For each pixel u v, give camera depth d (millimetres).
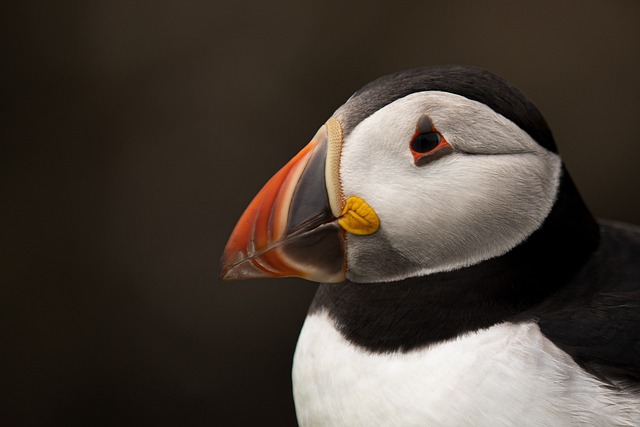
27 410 11461
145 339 11648
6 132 12039
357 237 5051
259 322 11516
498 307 4887
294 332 11422
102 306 11766
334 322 5168
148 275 11836
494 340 4738
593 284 5012
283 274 5109
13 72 12141
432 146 4949
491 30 12250
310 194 5066
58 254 11867
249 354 11477
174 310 11695
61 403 11492
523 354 4641
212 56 12281
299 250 5059
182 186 12023
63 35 12227
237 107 12188
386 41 12328
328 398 5004
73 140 12094
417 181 4957
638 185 11945
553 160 5105
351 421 4891
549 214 5023
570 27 12164
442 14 12320
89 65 12211
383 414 4773
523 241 4973
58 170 12039
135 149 12117
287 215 5051
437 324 4875
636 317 4781
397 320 4949
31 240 11867
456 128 4934
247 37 12312
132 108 12188
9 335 11617
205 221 11930
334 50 12312
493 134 4941
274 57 12289
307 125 12188
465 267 4988
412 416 4688
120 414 11445
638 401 4602
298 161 5137
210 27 12312
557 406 4535
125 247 11898
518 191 4945
